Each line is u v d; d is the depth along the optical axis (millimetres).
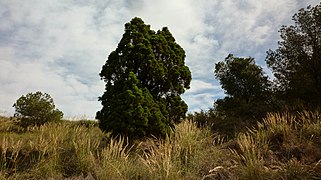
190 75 11805
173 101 11070
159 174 7207
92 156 7969
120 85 10461
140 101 9812
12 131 14570
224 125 15156
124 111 9547
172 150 8477
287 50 17297
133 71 10719
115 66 11062
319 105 14398
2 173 7129
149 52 10867
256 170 7223
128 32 11305
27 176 7199
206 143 9633
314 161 8273
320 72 16047
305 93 15922
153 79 11000
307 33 16797
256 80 19281
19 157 8250
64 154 8547
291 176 6941
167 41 11969
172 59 11664
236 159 8531
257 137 9906
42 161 7637
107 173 7309
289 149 9086
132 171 7609
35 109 15562
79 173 7688
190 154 8328
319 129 9977
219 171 7777
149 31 11883
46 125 14109
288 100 16547
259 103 17859
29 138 10648
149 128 9820
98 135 10883
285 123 10727
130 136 9688
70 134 10555
